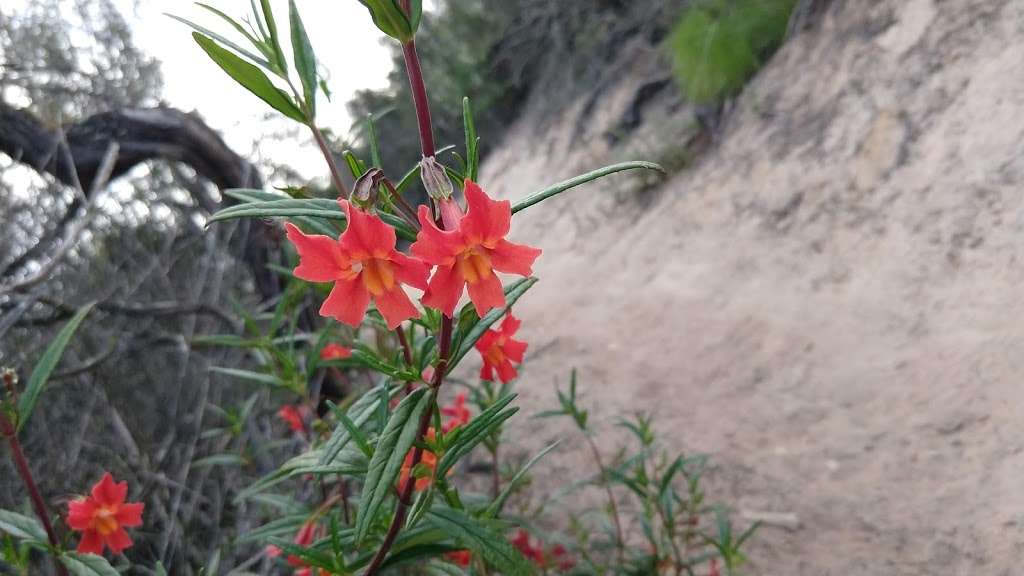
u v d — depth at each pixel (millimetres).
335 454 1493
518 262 1219
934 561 2695
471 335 1419
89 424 3506
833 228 5289
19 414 1610
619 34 11461
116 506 1934
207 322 4039
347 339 2967
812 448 3559
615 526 3371
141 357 3785
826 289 4859
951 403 3416
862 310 4449
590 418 4625
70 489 3100
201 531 3311
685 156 7805
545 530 3490
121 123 3838
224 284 4117
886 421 3525
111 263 3943
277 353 2469
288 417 2943
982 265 4070
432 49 13805
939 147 4941
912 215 4758
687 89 8133
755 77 7453
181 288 4141
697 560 2660
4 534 1810
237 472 3467
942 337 3855
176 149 3984
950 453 3156
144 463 3324
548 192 1270
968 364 3564
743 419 4031
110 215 3930
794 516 3160
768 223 5910
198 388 3760
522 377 5723
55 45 3838
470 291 1196
